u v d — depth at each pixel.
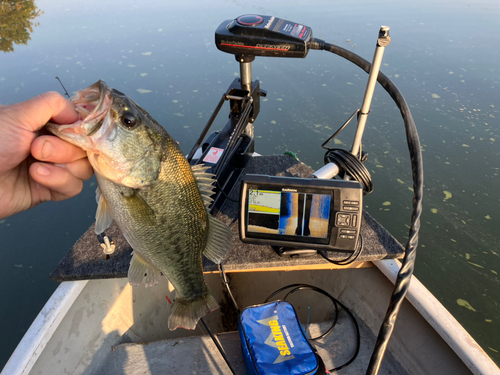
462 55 2.75
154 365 0.79
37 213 1.75
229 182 0.93
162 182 0.53
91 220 1.71
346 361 0.79
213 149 0.88
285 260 0.75
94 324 0.80
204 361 0.80
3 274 1.48
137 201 0.52
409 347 0.76
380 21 3.34
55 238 1.62
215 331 1.00
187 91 2.51
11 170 0.51
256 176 0.67
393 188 1.79
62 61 2.81
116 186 0.51
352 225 0.65
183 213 0.55
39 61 2.81
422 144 1.96
